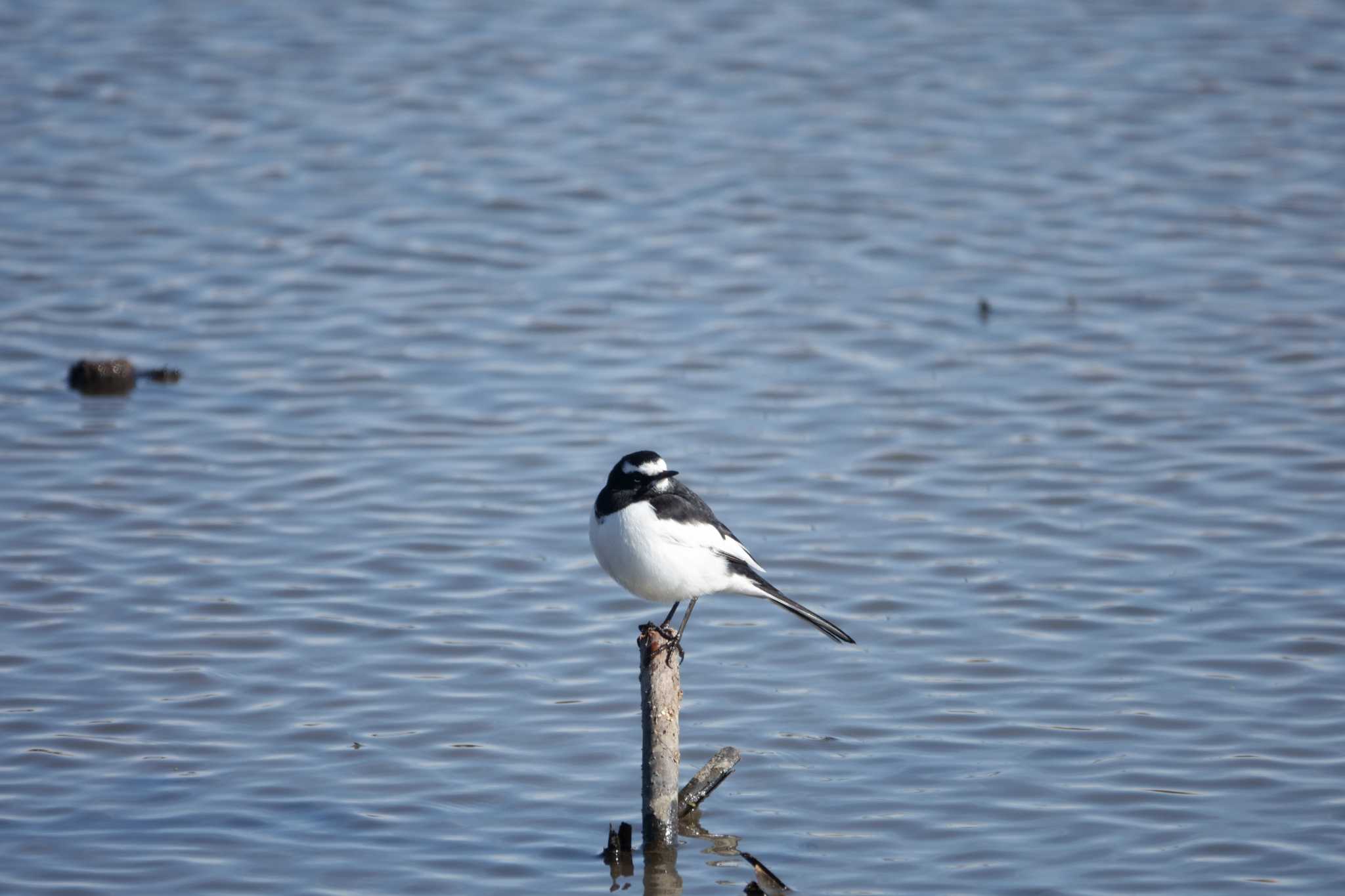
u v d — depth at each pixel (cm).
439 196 2795
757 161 2945
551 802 1290
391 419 2055
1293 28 3528
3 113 3045
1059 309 2397
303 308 2394
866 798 1288
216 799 1281
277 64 3347
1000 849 1214
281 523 1777
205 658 1495
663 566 1146
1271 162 2895
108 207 2697
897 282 2500
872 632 1566
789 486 1886
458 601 1617
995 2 3703
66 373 2167
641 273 2534
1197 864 1184
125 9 3638
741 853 1216
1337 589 1611
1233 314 2356
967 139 3022
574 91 3247
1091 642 1533
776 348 2284
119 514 1788
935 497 1856
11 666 1469
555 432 2023
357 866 1198
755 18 3628
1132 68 3325
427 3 3700
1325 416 2036
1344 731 1361
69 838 1222
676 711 1206
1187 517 1791
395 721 1400
